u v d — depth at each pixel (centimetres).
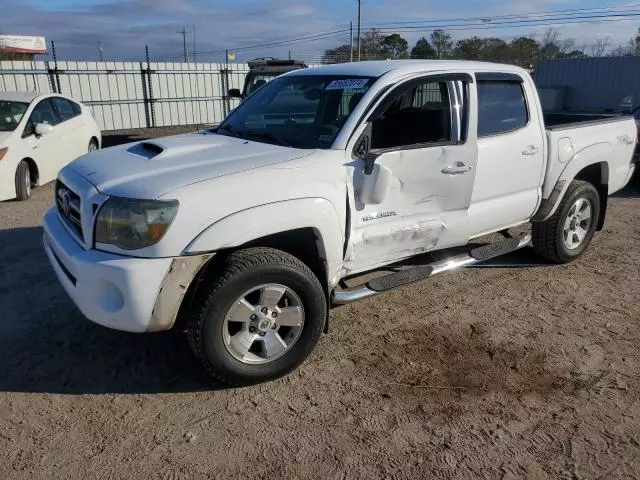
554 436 289
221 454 274
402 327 405
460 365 356
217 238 292
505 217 456
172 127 2102
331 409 310
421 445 282
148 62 2012
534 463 270
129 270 283
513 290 473
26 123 838
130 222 286
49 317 412
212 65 2170
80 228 324
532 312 432
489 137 426
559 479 259
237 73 2241
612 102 1761
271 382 335
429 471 264
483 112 424
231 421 299
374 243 372
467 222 422
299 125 388
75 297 309
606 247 592
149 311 289
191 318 302
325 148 350
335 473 263
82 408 308
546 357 366
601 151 518
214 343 305
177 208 285
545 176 480
